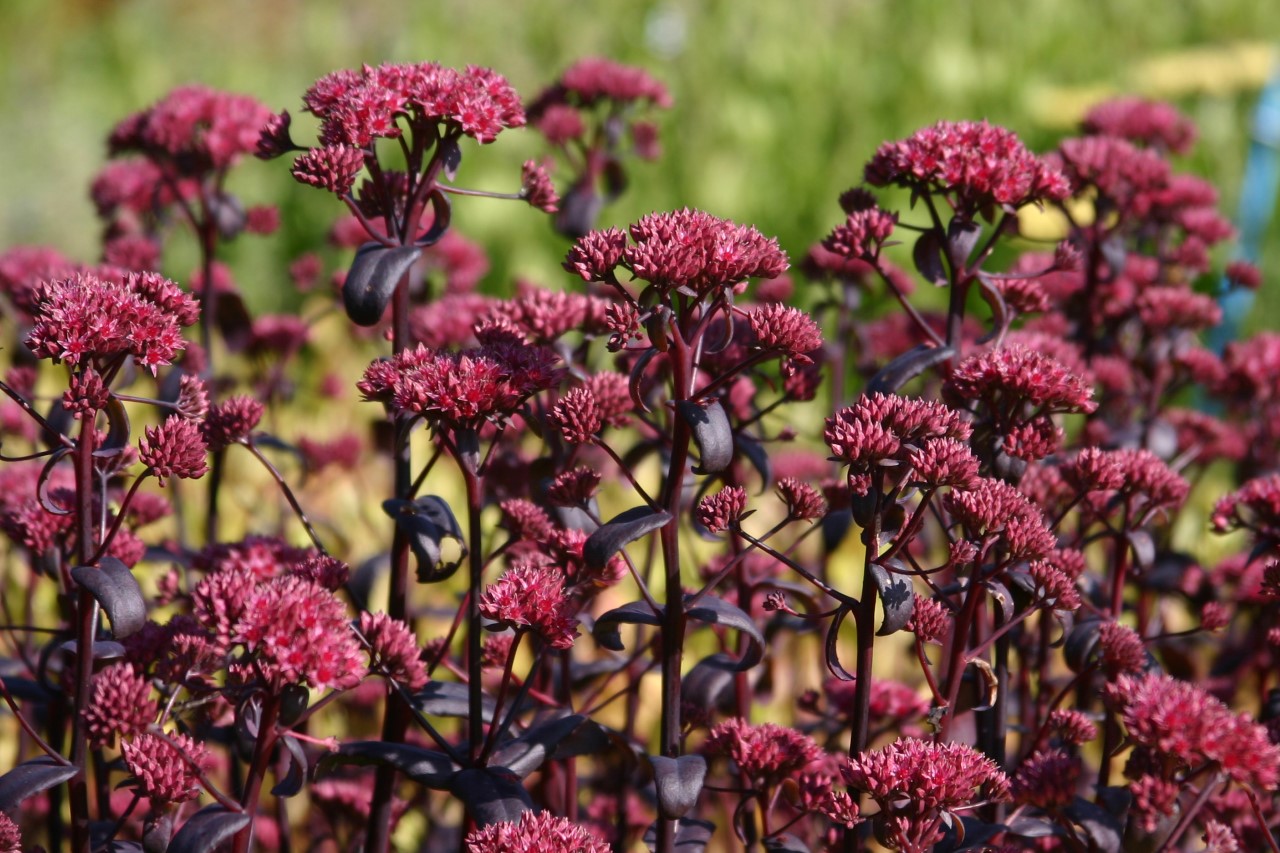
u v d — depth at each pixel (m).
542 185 1.26
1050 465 1.33
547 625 1.20
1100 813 1.21
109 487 1.33
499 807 1.19
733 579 1.32
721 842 1.43
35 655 1.38
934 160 1.25
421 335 1.38
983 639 1.26
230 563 1.26
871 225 1.27
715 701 1.29
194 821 1.17
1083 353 1.45
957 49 3.68
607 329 1.29
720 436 1.18
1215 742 1.15
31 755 1.41
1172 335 1.46
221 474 1.40
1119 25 4.47
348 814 1.32
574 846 1.16
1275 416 1.48
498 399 1.20
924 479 1.19
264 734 1.17
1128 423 1.45
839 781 1.26
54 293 1.18
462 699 1.24
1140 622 1.38
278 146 1.25
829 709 1.36
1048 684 1.32
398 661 1.20
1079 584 1.32
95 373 1.18
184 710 1.20
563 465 1.32
